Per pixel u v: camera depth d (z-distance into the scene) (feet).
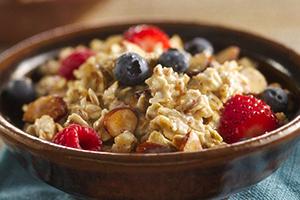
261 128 1.13
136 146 1.11
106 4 1.94
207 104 1.14
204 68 1.21
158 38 1.36
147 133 1.12
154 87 1.14
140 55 1.20
